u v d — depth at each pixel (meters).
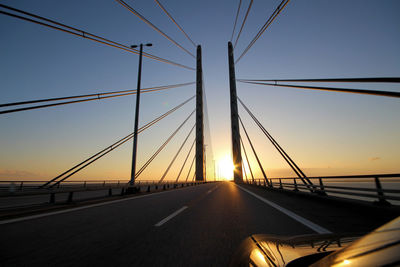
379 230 0.95
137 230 4.38
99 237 3.88
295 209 7.12
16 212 6.10
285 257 1.35
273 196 12.50
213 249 3.19
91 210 7.12
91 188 10.75
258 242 1.80
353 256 0.87
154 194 14.35
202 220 5.38
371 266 0.65
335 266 0.92
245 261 1.53
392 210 5.01
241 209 7.22
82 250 3.18
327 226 4.57
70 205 8.05
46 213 6.51
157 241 3.62
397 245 0.67
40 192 7.89
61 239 3.75
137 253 3.04
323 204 8.45
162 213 6.48
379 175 5.64
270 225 4.73
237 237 3.82
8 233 4.17
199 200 10.30
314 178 10.33
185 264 2.63
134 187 13.66
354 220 5.18
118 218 5.68
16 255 2.96
